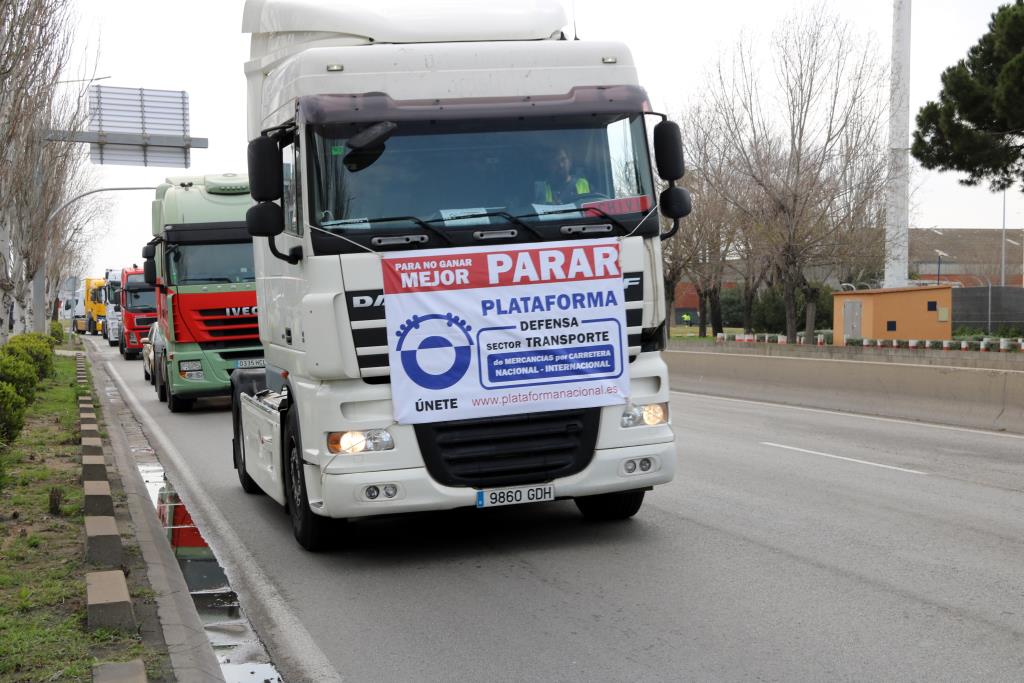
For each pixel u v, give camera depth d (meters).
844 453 13.26
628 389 7.90
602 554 7.99
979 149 32.81
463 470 7.66
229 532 9.48
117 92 36.22
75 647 5.57
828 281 66.00
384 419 7.54
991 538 8.26
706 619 6.25
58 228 43.91
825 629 5.99
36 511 9.45
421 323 7.54
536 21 8.57
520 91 7.88
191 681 5.16
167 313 20.19
